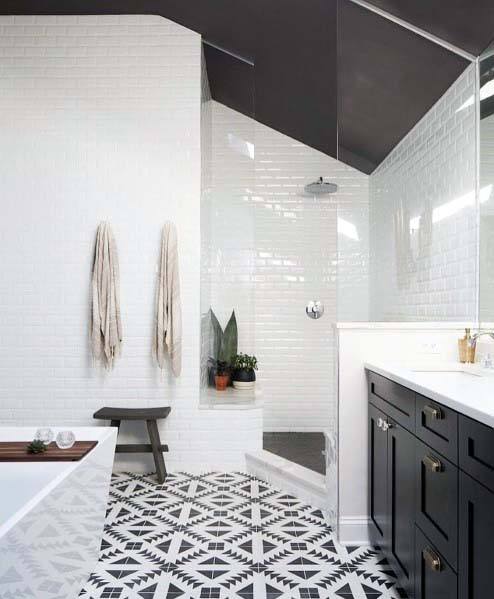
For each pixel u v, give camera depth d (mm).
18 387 3770
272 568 2316
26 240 3777
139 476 3652
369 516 2553
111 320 3676
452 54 2654
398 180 2867
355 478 2602
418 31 2658
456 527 1450
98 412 3539
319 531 2725
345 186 2939
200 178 3811
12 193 3783
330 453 2889
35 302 3773
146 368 3779
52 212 3781
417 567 1799
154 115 3814
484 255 2561
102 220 3785
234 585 2166
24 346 3771
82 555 2084
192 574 2254
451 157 2727
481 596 1287
